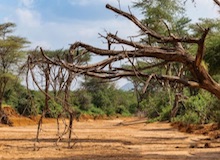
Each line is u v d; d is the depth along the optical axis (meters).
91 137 27.23
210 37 28.38
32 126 48.03
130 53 17.08
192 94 45.38
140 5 37.25
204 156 16.91
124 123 56.59
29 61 17.41
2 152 17.66
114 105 92.19
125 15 18.19
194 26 36.78
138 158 16.12
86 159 15.71
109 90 91.94
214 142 23.72
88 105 80.06
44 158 15.88
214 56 27.70
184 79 17.22
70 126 19.44
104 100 88.31
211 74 28.48
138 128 41.91
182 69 30.23
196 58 16.97
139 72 16.81
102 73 16.92
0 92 50.53
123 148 20.05
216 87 17.36
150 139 26.45
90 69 16.75
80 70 16.69
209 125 33.41
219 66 28.08
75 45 17.77
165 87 17.34
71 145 20.98
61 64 16.80
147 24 36.50
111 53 17.33
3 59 49.56
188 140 25.61
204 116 36.00
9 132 32.91
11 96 59.69
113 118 85.75
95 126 48.34
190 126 34.62
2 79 49.97
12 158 15.73
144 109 59.88
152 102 55.84
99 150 18.89
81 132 33.66
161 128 41.25
